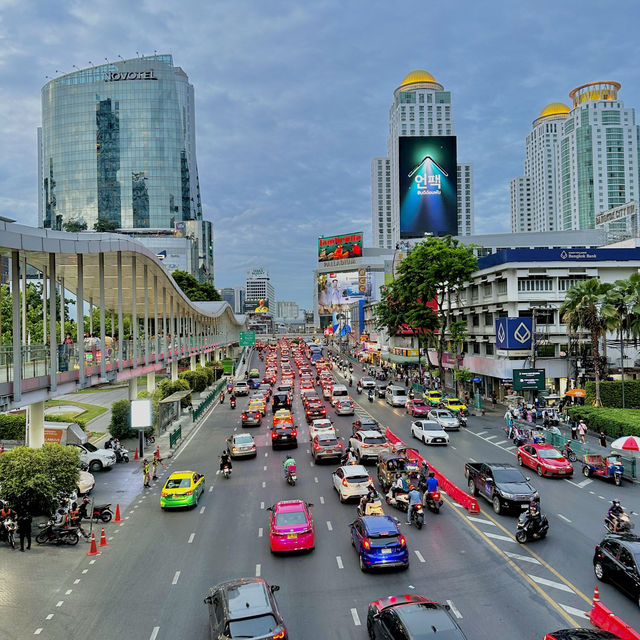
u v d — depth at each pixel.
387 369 93.75
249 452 34.19
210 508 24.84
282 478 29.34
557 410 46.09
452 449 35.72
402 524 21.81
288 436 36.75
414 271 61.78
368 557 16.97
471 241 140.25
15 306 21.66
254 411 46.62
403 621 11.41
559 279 54.53
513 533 20.56
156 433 42.03
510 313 54.72
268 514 23.53
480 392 62.12
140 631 14.17
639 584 14.51
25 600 16.11
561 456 29.56
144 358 41.56
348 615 14.54
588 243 139.38
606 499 24.86
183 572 17.86
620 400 44.72
